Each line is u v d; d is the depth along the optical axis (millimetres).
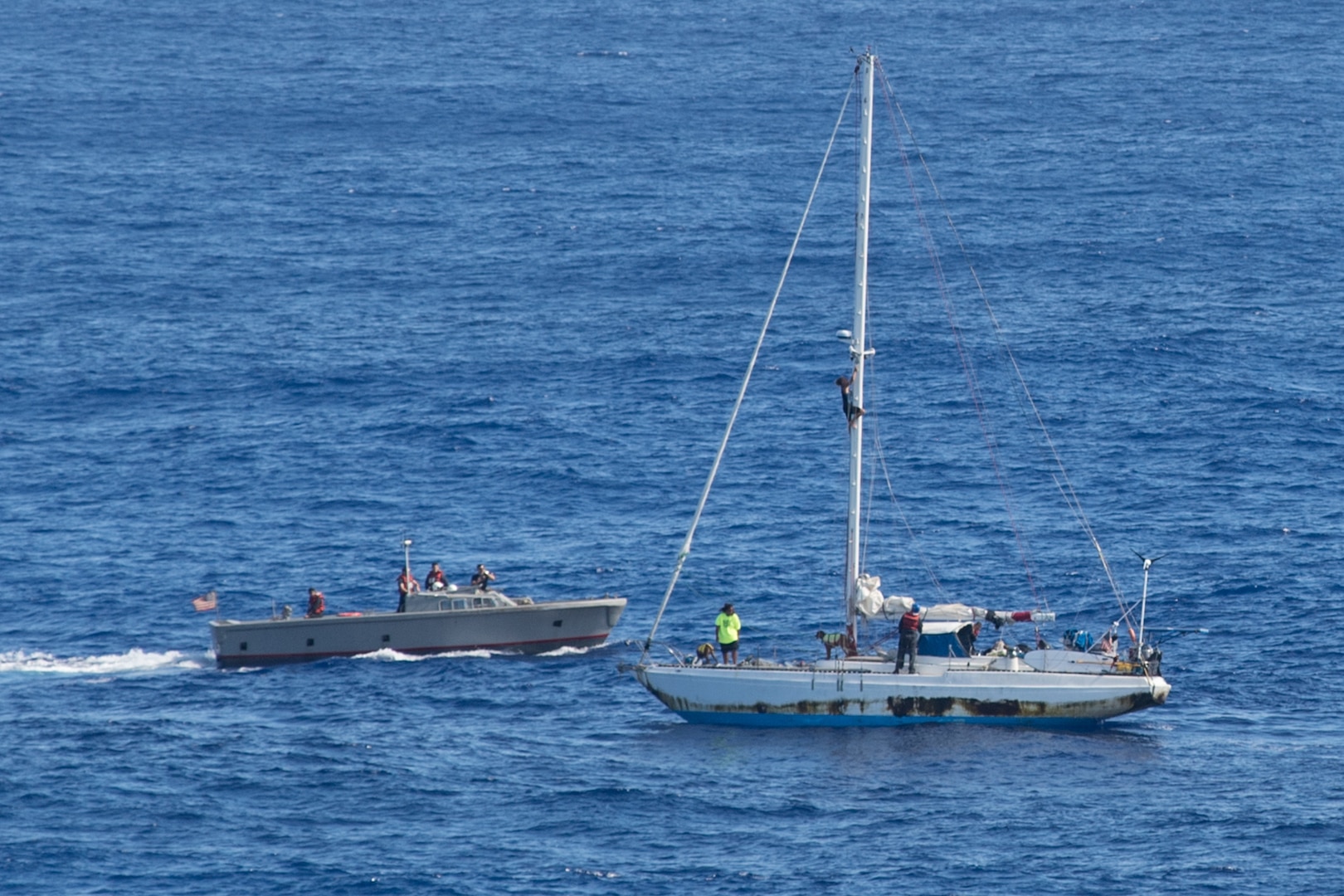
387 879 187250
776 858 190875
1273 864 187125
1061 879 184875
